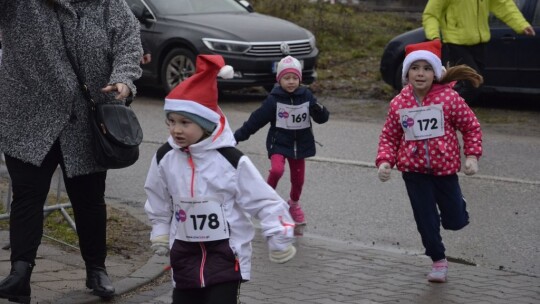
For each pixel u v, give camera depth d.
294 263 8.74
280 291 7.80
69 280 7.76
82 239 7.32
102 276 7.34
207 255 5.62
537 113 17.36
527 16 17.06
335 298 7.64
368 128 15.82
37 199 6.80
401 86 18.55
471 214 10.67
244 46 18.19
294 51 18.77
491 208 10.91
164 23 18.81
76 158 6.87
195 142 5.54
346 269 8.57
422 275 8.45
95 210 7.25
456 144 8.13
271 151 10.15
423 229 8.19
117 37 6.87
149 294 7.64
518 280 8.38
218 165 5.53
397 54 18.47
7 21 6.76
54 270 8.03
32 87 6.75
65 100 6.77
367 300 7.60
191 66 18.50
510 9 14.12
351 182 12.20
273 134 10.16
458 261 9.08
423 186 8.17
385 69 18.72
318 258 8.95
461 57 14.63
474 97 17.17
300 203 11.25
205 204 5.55
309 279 8.20
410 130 8.08
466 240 9.75
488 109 17.70
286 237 5.45
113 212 10.34
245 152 13.95
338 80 20.91
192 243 5.63
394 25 27.28
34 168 6.79
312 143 10.20
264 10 25.92
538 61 16.91
